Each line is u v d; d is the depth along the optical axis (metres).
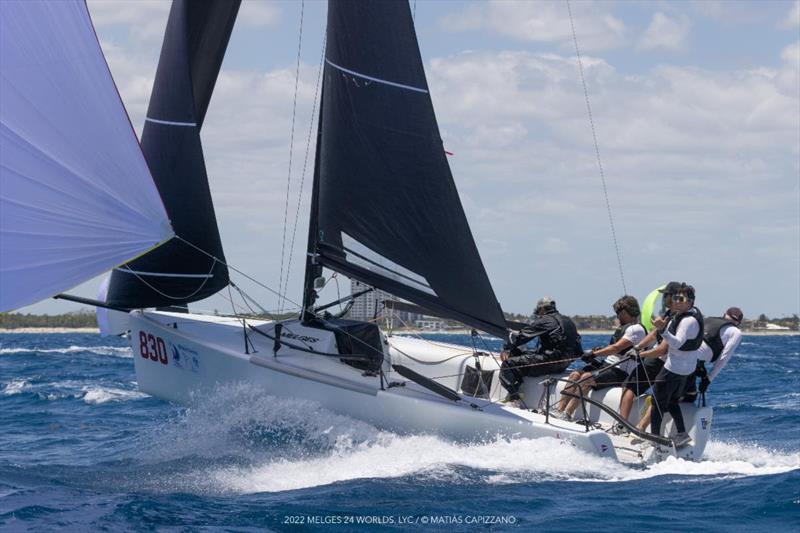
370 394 28.77
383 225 31.00
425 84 30.61
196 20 33.88
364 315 33.97
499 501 24.02
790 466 29.75
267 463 28.31
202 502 24.16
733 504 23.84
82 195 26.39
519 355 32.34
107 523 22.28
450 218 30.56
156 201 27.28
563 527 21.95
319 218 31.62
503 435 27.92
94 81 26.58
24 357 104.50
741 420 44.47
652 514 23.00
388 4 30.67
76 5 26.47
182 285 31.77
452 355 34.59
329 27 31.34
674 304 28.41
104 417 45.50
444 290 30.81
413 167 30.78
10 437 38.72
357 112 31.06
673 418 29.16
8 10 25.56
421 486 25.41
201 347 30.75
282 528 21.84
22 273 25.67
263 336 31.81
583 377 31.23
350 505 23.64
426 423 28.30
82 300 30.95
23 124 25.67
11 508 23.72
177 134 31.84
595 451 27.34
